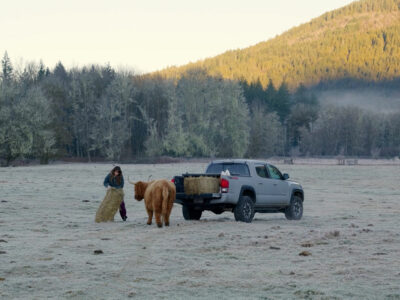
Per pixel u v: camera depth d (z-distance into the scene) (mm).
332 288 7750
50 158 101938
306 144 187875
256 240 12266
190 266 9320
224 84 122562
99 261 9734
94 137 106688
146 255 10359
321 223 16969
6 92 88812
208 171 18266
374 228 15211
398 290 7625
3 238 12508
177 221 16906
